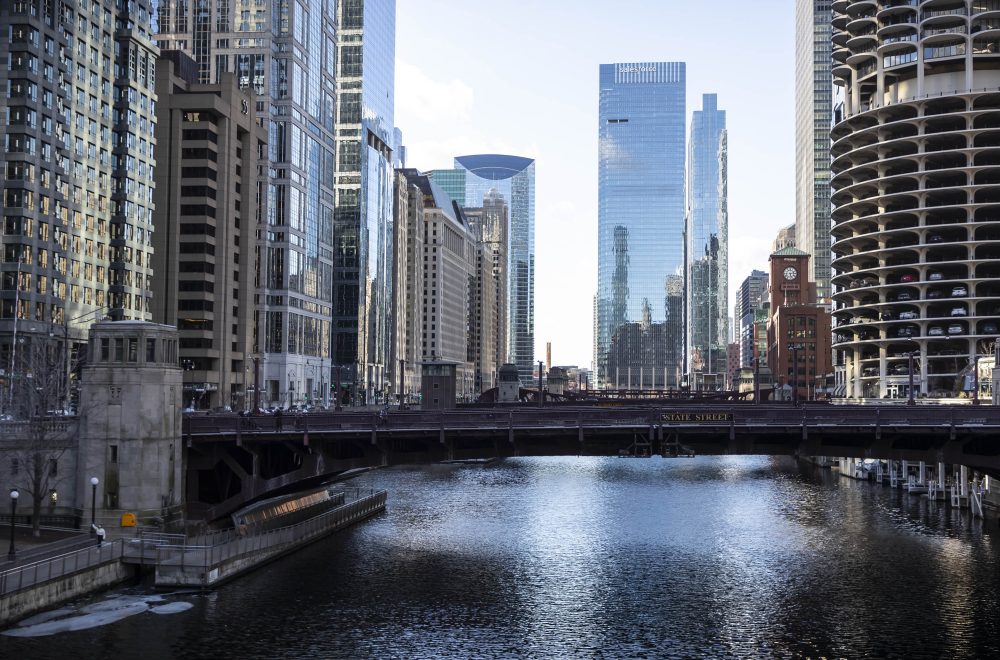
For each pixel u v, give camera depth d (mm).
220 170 179750
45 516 67062
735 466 172125
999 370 104250
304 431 66438
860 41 180750
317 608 58281
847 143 186125
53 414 73312
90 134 137250
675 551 78562
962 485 104938
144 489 66375
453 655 50156
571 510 104438
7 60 120062
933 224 170375
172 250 173375
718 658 49969
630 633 54406
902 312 173250
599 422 64875
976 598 61656
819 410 64188
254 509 81250
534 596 62688
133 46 149625
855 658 49812
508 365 167500
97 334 67500
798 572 69875
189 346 172375
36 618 53094
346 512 90125
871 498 115000
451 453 67625
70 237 130375
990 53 167250
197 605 57469
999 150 164875
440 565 72125
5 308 116750
